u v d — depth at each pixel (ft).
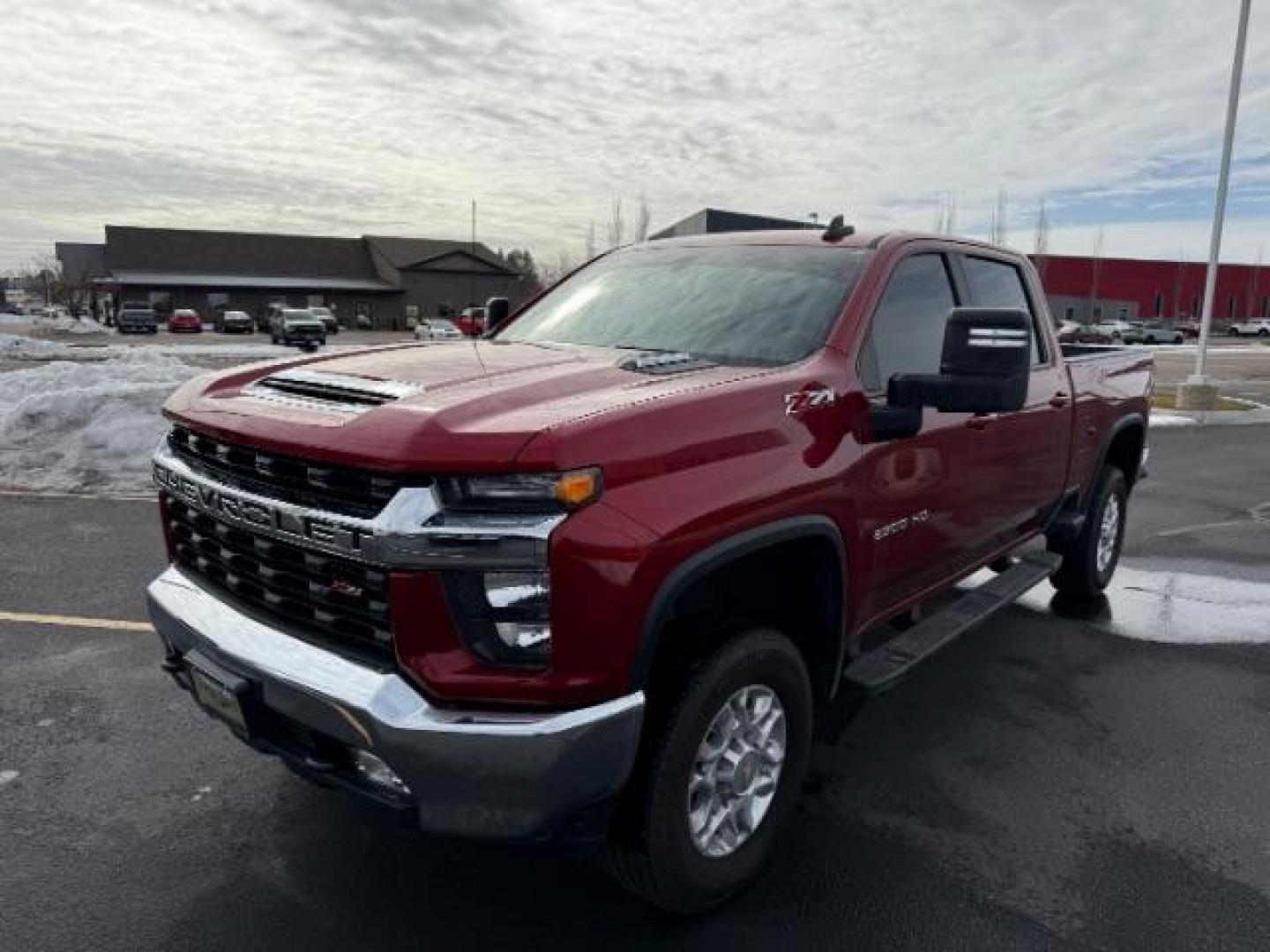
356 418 7.74
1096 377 16.85
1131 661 16.06
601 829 7.82
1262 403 65.87
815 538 9.53
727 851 9.11
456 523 7.17
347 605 7.82
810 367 9.86
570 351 11.05
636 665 7.54
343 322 253.24
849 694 10.69
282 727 8.38
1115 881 9.80
